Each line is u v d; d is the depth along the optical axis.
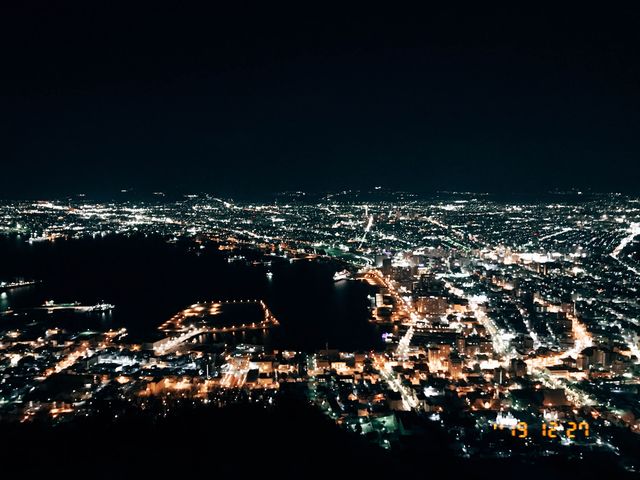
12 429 93.12
